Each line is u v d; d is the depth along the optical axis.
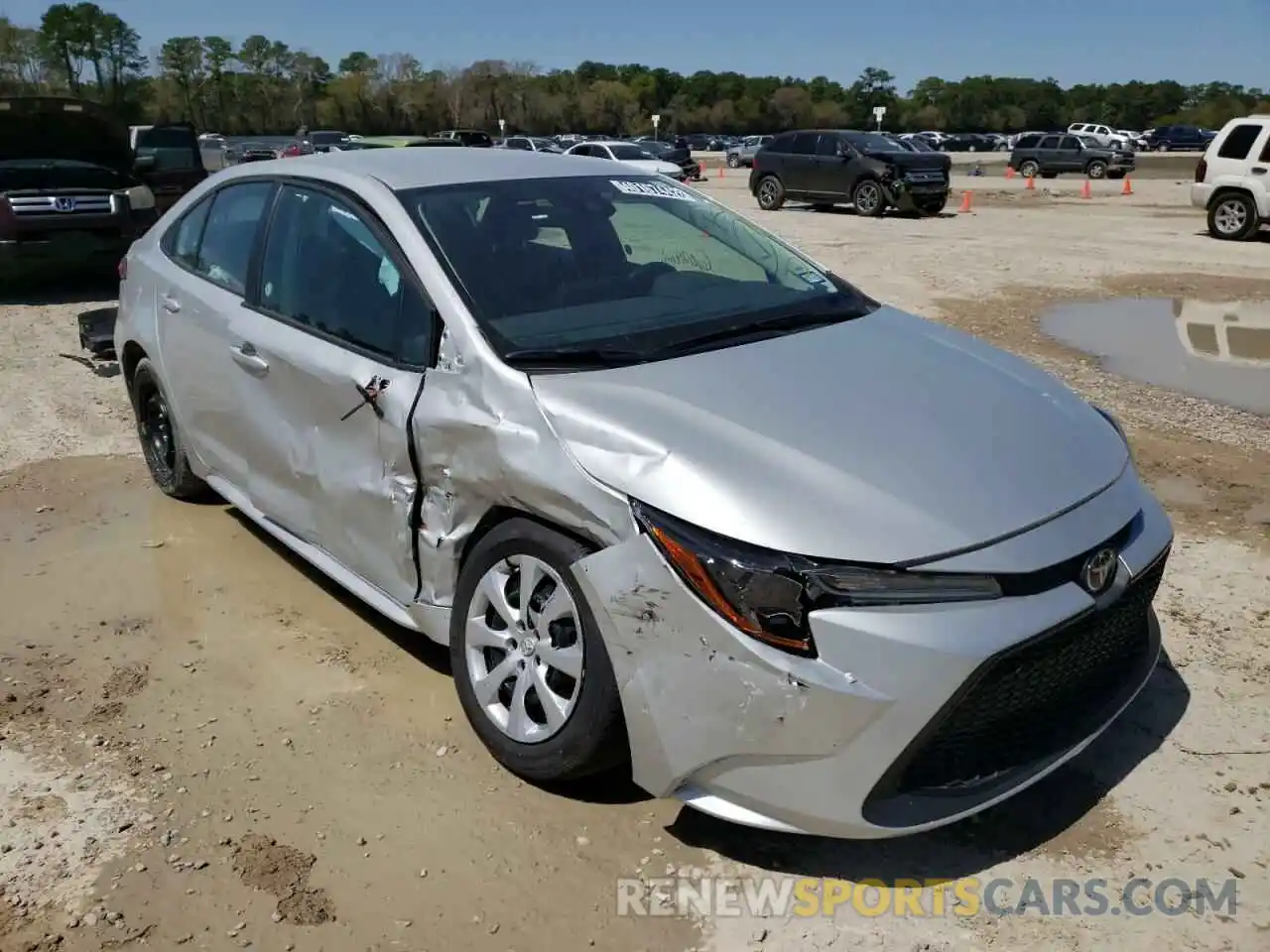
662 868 2.84
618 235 3.91
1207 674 3.74
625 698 2.71
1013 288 12.52
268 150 37.66
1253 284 12.85
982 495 2.72
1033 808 3.07
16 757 3.29
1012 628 2.53
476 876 2.80
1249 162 17.34
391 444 3.39
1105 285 12.78
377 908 2.69
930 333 3.79
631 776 3.16
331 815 3.03
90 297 11.32
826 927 2.65
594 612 2.74
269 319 4.05
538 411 2.98
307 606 4.26
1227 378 8.05
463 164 4.05
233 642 3.98
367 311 3.62
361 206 3.75
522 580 3.02
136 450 6.10
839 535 2.55
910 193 22.28
